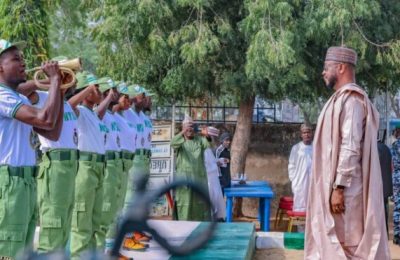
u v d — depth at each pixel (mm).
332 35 12875
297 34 12375
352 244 5496
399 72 13594
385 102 15203
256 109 17062
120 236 1227
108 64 13664
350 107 5512
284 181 16141
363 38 12516
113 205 7660
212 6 13102
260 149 16250
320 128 5664
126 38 13055
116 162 7836
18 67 4906
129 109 9773
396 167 11039
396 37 13414
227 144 12250
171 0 12836
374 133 5582
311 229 5688
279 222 13461
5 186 4836
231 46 13328
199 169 10461
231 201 11789
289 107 17266
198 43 12344
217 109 16656
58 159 5980
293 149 12117
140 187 1243
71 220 6355
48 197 5969
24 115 4746
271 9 12180
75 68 5062
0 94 4773
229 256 7215
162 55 13203
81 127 6785
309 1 12609
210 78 14039
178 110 16547
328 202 5523
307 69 13273
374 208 5465
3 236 4840
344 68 5734
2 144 4867
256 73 12227
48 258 1397
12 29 11672
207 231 1262
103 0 13547
